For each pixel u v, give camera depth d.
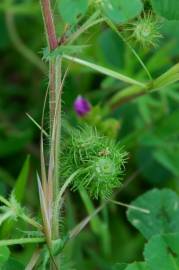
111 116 0.34
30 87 0.37
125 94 0.30
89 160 0.23
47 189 0.23
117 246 0.32
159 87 0.25
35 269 0.24
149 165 0.34
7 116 0.36
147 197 0.27
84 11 0.22
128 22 0.24
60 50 0.22
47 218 0.23
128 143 0.33
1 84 0.37
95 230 0.30
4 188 0.30
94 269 0.31
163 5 0.23
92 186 0.23
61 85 0.23
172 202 0.27
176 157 0.33
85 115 0.31
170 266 0.24
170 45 0.33
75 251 0.31
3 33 0.37
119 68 0.35
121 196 0.34
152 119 0.34
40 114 0.35
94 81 0.36
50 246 0.23
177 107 0.35
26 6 0.35
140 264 0.24
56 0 0.23
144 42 0.24
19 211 0.23
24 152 0.34
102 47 0.35
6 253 0.23
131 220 0.26
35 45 0.37
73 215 0.32
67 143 0.24
